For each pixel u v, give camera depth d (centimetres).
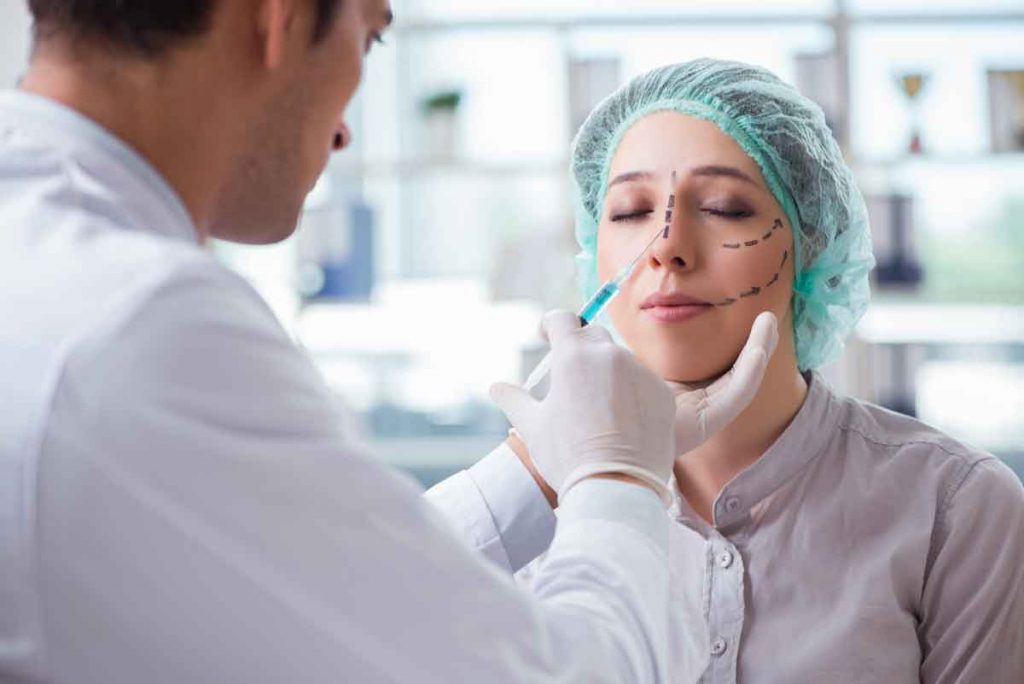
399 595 73
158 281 70
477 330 418
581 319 114
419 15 412
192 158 80
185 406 68
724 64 131
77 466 66
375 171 374
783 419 127
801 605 121
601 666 80
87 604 67
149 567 67
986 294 365
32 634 67
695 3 420
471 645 75
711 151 125
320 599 70
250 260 405
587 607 85
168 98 78
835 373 347
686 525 130
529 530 123
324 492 72
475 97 429
